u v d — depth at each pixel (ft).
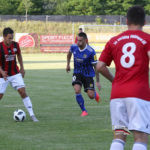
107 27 391.04
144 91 36.37
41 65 227.81
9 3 507.30
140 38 36.81
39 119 74.59
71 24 423.23
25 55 342.64
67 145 53.36
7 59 71.51
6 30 70.44
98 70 38.81
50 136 59.21
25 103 73.67
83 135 59.88
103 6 499.51
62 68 208.13
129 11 37.96
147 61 36.63
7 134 60.75
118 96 37.14
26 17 422.00
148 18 412.57
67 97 106.32
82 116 77.87
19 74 73.51
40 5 518.37
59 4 526.16
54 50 368.89
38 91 118.42
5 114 80.59
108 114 80.33
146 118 36.19
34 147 52.31
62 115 79.15
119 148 36.32
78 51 79.71
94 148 51.70
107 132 62.03
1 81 72.43
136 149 35.17
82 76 80.64
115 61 37.81
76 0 513.45
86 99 103.65
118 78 37.47
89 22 427.74
